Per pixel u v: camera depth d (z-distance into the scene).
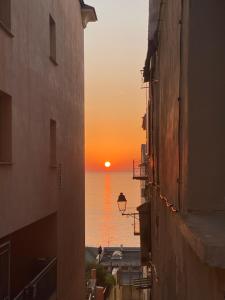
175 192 8.17
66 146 17.12
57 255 15.46
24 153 11.39
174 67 8.55
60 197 15.95
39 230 15.29
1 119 10.41
